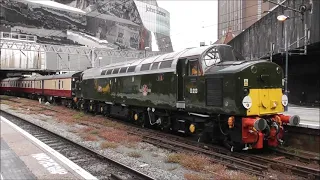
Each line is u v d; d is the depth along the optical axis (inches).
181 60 464.1
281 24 933.8
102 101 775.7
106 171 311.7
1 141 449.4
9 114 839.1
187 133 491.8
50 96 1247.5
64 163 323.3
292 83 1242.6
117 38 3159.5
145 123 592.7
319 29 742.5
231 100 361.4
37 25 2677.2
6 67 1502.2
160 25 3029.0
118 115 691.4
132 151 394.9
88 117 740.0
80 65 1670.8
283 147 427.5
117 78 665.6
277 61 1210.6
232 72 361.7
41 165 319.0
